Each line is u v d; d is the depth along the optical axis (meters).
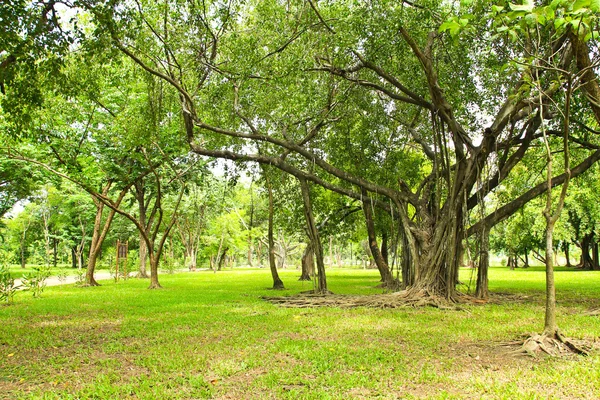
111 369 6.02
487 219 13.72
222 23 12.76
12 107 9.90
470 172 12.86
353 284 21.98
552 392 4.74
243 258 85.44
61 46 9.27
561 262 73.69
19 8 8.48
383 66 12.90
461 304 12.56
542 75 10.19
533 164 17.88
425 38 12.18
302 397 4.68
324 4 12.52
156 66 13.45
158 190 20.02
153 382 5.30
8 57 9.05
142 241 32.72
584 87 8.98
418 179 17.77
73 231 48.56
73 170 18.88
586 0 4.32
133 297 15.96
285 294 16.72
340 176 14.62
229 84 13.59
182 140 17.17
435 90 12.12
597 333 7.75
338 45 11.59
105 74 11.62
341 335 8.11
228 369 5.80
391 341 7.55
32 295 16.80
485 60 12.21
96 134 19.94
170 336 8.19
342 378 5.33
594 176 26.58
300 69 12.07
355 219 22.77
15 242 56.31
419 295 12.94
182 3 11.98
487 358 6.29
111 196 28.58
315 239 16.22
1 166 21.20
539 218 33.19
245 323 9.59
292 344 7.21
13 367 6.23
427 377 5.27
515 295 14.75
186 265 54.88
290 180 18.77
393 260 16.75
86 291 19.09
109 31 9.52
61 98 15.95
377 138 15.83
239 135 13.70
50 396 4.81
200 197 38.72
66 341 8.03
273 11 12.43
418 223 14.59
